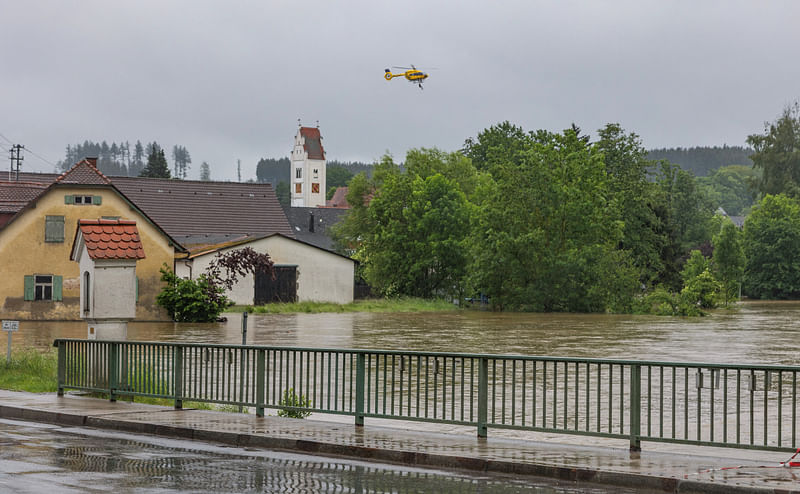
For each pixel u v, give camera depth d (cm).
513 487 1059
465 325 5350
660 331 4862
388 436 1366
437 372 1382
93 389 1838
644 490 1057
